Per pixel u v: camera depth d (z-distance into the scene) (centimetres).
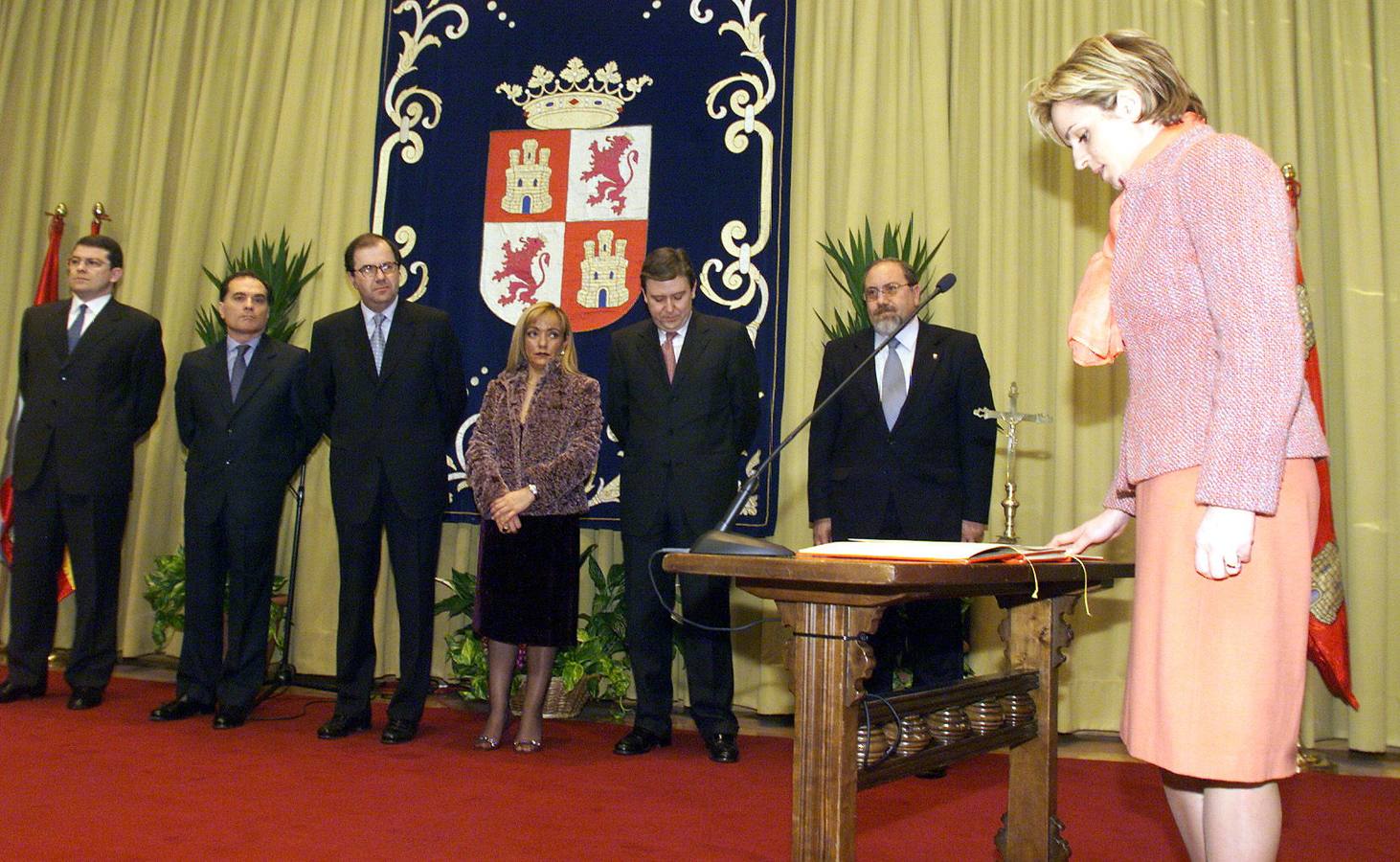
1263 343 127
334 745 328
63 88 523
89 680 375
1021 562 156
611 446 435
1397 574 379
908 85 434
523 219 459
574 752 332
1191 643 135
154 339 400
